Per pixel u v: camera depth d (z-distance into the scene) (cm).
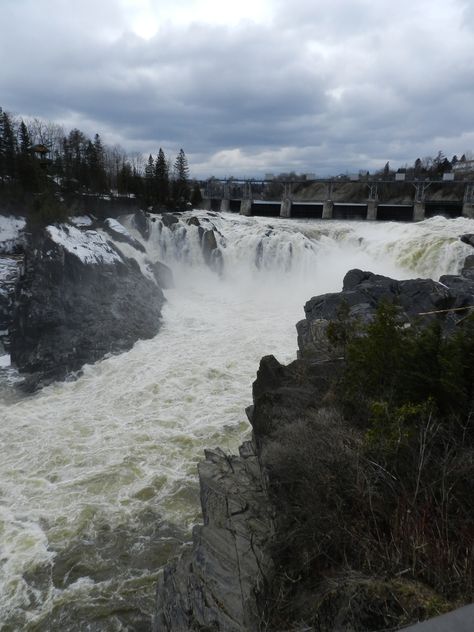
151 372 2620
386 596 612
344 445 947
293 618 739
